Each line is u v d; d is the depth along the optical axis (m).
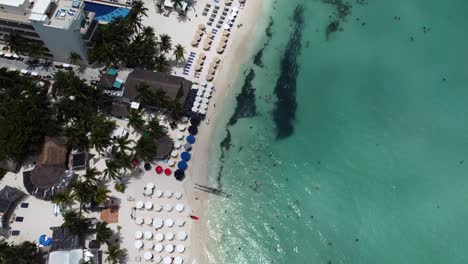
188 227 84.00
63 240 78.44
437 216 84.75
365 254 81.56
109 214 83.56
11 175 87.69
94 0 110.69
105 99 92.62
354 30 111.06
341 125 96.81
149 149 86.88
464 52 105.94
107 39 99.12
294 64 105.81
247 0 114.69
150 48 98.50
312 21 112.69
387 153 92.62
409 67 104.50
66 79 91.19
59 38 93.12
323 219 85.38
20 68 100.12
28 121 86.50
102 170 88.12
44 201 84.81
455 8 113.31
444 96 99.62
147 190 85.75
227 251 82.31
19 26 93.44
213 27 109.00
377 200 87.12
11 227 82.31
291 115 98.44
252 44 108.00
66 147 88.88
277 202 87.69
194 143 93.44
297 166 91.62
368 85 102.44
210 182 89.38
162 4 110.88
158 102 91.19
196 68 101.50
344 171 90.69
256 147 94.00
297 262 81.19
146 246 80.38
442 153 92.00
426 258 80.88
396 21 112.06
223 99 99.56
